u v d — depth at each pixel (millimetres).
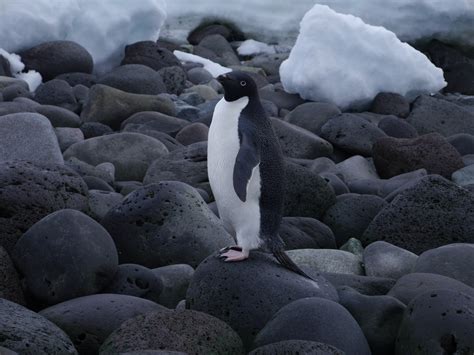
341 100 23359
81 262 9773
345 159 19375
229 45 31047
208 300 9227
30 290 9891
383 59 23656
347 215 13945
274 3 32062
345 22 23469
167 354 7309
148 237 11359
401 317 9148
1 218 10859
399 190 14594
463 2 29484
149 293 10164
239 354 8422
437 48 30062
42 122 15453
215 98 23828
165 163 15102
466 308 8336
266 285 9156
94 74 25609
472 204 13000
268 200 9469
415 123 22141
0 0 23938
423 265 10984
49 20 24172
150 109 20281
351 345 8289
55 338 8000
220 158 9570
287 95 24109
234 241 11633
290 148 18531
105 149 16203
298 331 8305
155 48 25703
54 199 11320
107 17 25391
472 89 29062
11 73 23109
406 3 30078
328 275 10625
